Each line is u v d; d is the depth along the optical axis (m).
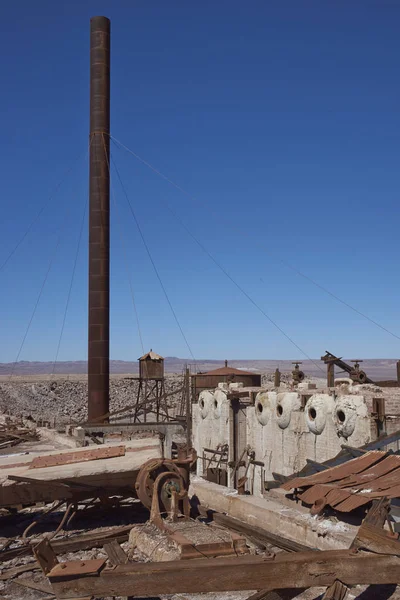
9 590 9.68
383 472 12.25
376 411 18.19
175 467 12.08
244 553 9.97
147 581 6.82
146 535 10.85
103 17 37.12
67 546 11.27
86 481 12.79
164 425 30.22
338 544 9.91
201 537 10.37
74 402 91.75
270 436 23.81
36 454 14.62
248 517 12.59
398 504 10.29
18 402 82.50
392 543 6.94
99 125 36.25
